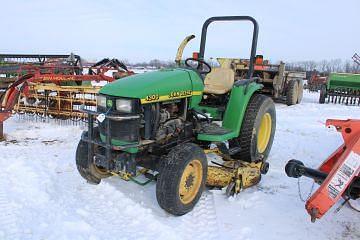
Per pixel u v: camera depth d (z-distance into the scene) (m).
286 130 7.49
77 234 3.01
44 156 5.09
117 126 3.43
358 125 3.11
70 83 8.71
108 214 3.43
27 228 3.08
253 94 4.92
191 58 4.38
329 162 3.70
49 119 7.33
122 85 3.48
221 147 4.38
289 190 4.19
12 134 6.27
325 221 3.45
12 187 3.94
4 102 5.96
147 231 3.14
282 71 11.76
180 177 3.31
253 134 4.50
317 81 18.25
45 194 3.75
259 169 4.33
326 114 9.97
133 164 3.44
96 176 3.90
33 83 6.73
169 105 3.82
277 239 3.11
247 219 3.46
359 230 3.30
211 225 3.32
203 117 4.47
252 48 4.73
